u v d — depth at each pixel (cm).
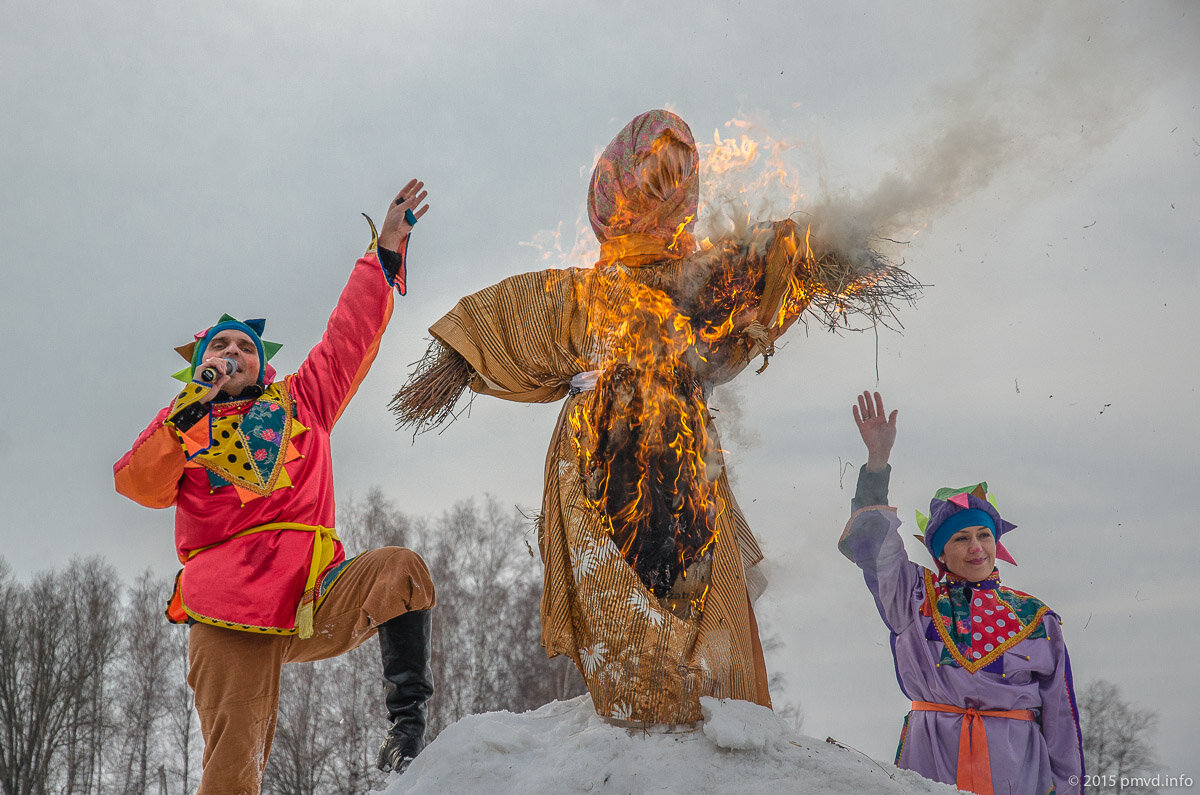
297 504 492
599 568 436
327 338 530
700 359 484
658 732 414
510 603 2186
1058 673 573
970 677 565
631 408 465
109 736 2383
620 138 495
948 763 564
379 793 417
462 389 500
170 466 482
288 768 1909
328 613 477
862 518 591
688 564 454
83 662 2411
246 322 523
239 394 507
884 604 591
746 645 449
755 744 400
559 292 488
